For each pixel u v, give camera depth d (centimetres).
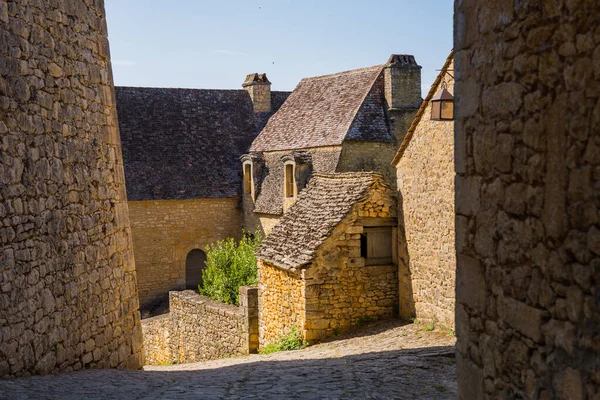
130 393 730
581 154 320
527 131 371
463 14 455
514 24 381
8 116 696
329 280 1469
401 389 824
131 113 3203
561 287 341
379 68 2819
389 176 2648
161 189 3005
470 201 450
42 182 767
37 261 744
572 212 329
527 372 377
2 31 691
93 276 906
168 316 2378
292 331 1507
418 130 1414
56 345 788
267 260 1591
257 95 3456
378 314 1520
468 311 458
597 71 306
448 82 1282
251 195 3048
